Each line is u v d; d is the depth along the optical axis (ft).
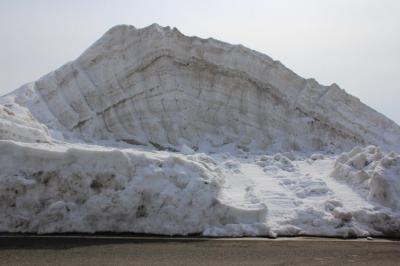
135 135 49.14
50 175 27.32
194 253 22.39
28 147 27.66
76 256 21.06
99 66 50.47
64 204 26.53
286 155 47.42
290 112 53.21
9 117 37.11
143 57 51.21
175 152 46.39
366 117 54.95
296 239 27.20
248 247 24.21
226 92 52.90
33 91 49.80
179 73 51.96
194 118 51.21
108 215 26.94
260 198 32.27
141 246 23.43
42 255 21.03
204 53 52.65
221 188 30.55
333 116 53.57
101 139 48.32
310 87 54.29
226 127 51.90
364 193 35.19
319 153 50.88
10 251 21.56
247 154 48.67
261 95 53.42
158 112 50.39
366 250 24.64
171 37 51.96
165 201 27.81
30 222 26.03
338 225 29.66
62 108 48.37
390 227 30.40
